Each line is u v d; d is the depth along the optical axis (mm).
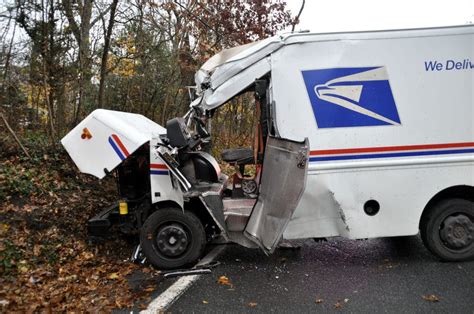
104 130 5160
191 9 12477
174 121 4996
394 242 6074
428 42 5012
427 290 4391
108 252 5586
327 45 5051
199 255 5180
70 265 4969
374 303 4125
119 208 5430
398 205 5074
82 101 9508
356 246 5945
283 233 5129
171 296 4363
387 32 5023
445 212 5117
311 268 5137
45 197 6473
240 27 12875
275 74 5070
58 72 8375
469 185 5043
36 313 3787
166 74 11875
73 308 3965
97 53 9812
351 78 5020
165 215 5125
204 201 5031
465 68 5027
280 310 4023
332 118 5035
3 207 5844
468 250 5137
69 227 5887
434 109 5023
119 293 4398
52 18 8094
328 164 5039
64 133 8648
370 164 5023
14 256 4750
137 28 11078
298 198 4531
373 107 5016
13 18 7914
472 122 5031
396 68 5012
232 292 4461
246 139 13961
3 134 8047
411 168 5039
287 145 4680
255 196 5852
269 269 5129
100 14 9586
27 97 8578
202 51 12344
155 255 5148
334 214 5117
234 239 5172
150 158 5129
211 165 5586
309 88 5039
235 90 5184
